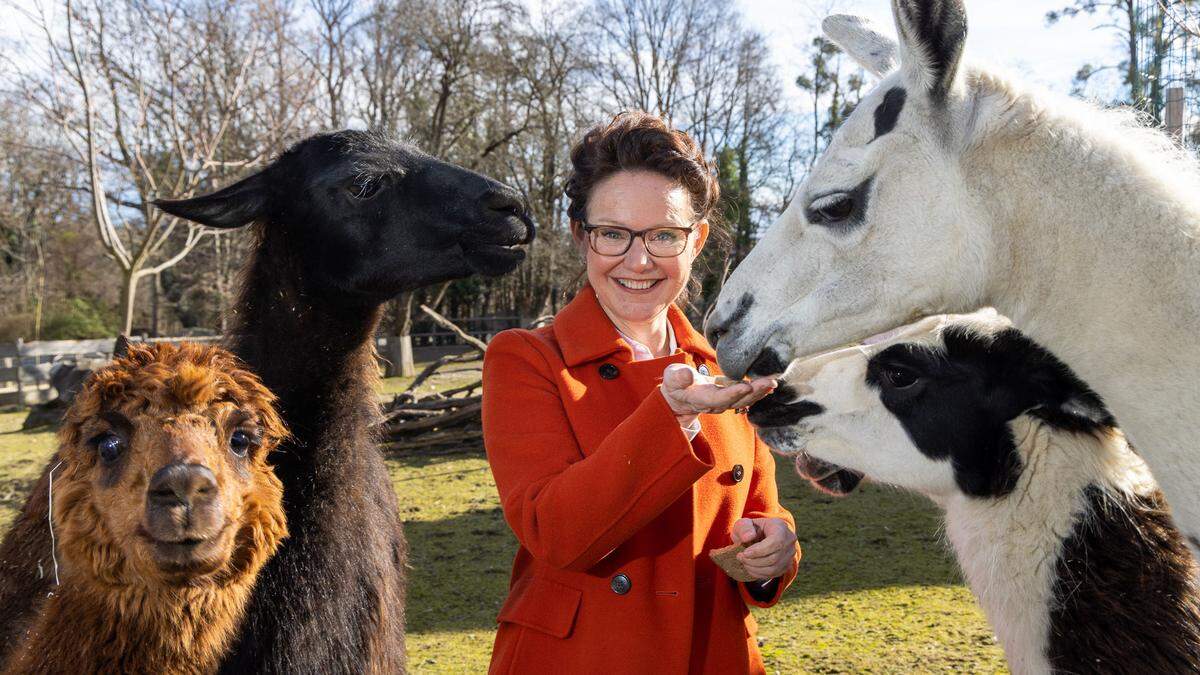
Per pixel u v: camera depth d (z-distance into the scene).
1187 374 2.03
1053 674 2.49
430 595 5.39
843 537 6.21
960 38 2.19
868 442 2.84
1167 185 2.13
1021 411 2.54
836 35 2.86
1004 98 2.23
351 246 3.33
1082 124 2.22
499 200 3.51
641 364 2.12
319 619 2.79
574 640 2.00
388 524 3.39
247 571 2.38
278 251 3.36
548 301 29.67
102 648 2.21
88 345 19.23
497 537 6.70
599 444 2.03
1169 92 5.17
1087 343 2.18
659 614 2.02
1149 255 2.07
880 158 2.30
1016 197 2.22
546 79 29.30
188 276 32.38
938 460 2.73
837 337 2.35
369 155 3.42
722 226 2.55
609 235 2.08
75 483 2.23
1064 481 2.49
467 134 28.53
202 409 2.26
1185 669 2.29
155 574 2.12
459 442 10.94
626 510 1.77
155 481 2.07
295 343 3.22
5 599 2.76
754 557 1.94
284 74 16.69
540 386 2.10
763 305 2.39
